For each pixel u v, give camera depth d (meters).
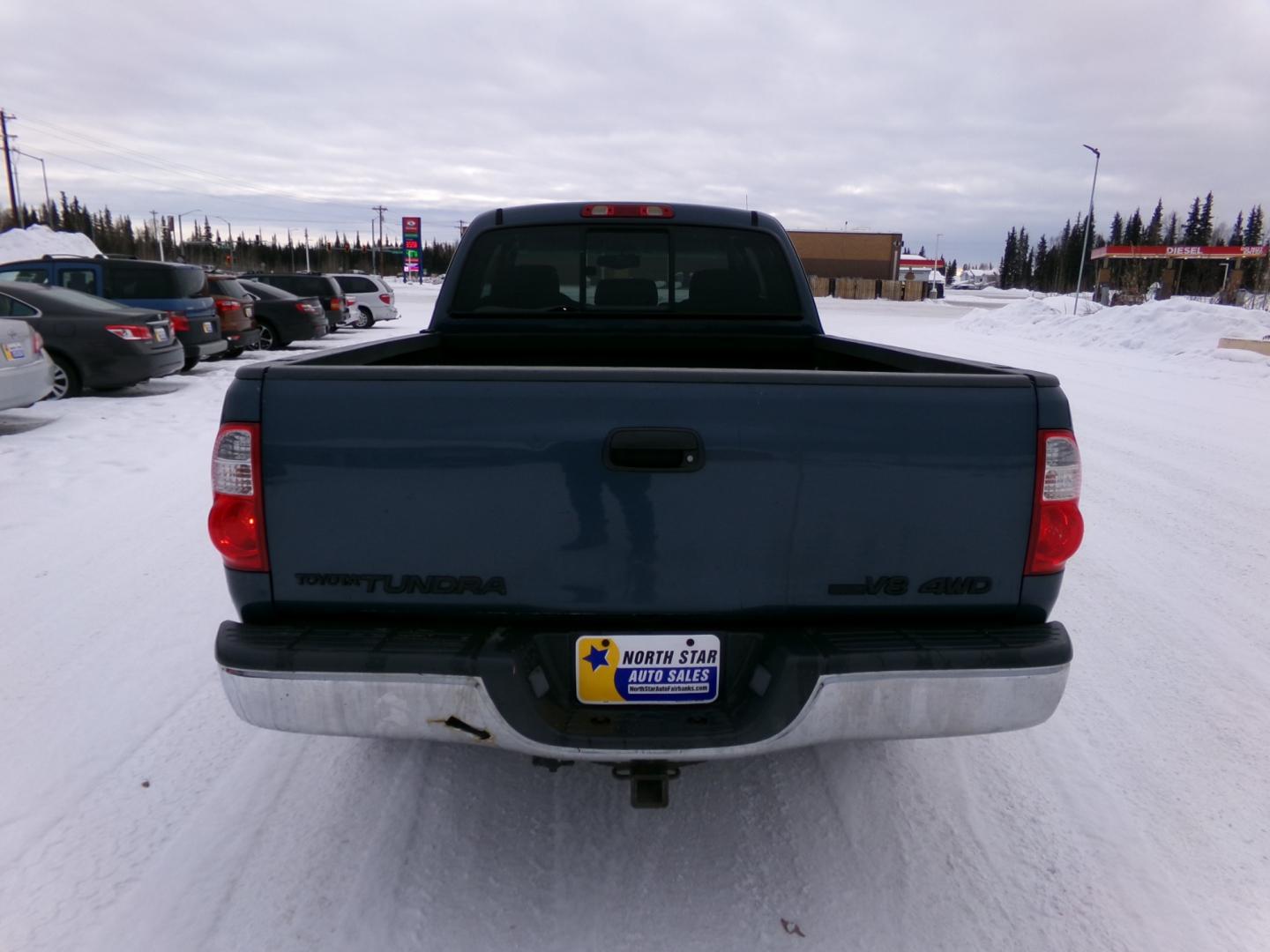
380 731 2.08
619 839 2.65
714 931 2.27
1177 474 7.41
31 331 8.53
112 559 5.09
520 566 2.11
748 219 4.12
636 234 4.10
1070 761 3.11
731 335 4.19
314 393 2.06
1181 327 18.42
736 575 2.12
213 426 9.24
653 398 2.05
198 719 3.32
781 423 2.06
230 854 2.55
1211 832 2.72
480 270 4.13
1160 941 2.26
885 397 2.08
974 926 2.30
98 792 2.86
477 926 2.28
